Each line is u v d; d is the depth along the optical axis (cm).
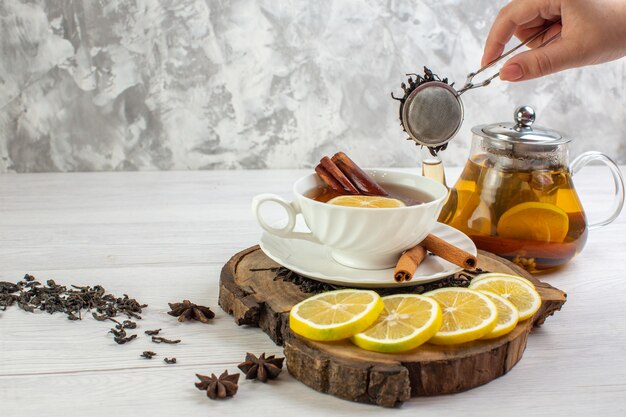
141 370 71
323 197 83
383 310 73
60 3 114
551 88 127
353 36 121
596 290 85
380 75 123
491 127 88
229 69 119
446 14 122
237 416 67
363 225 77
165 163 122
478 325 71
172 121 121
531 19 90
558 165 85
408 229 78
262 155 124
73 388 69
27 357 73
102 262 89
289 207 81
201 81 119
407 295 74
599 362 73
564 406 68
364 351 70
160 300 82
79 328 77
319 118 123
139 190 112
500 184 85
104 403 68
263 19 118
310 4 119
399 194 85
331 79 122
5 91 117
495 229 85
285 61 120
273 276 81
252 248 87
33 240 94
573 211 86
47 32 115
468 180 88
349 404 68
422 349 70
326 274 79
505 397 69
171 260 90
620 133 130
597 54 84
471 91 125
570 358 74
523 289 78
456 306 73
